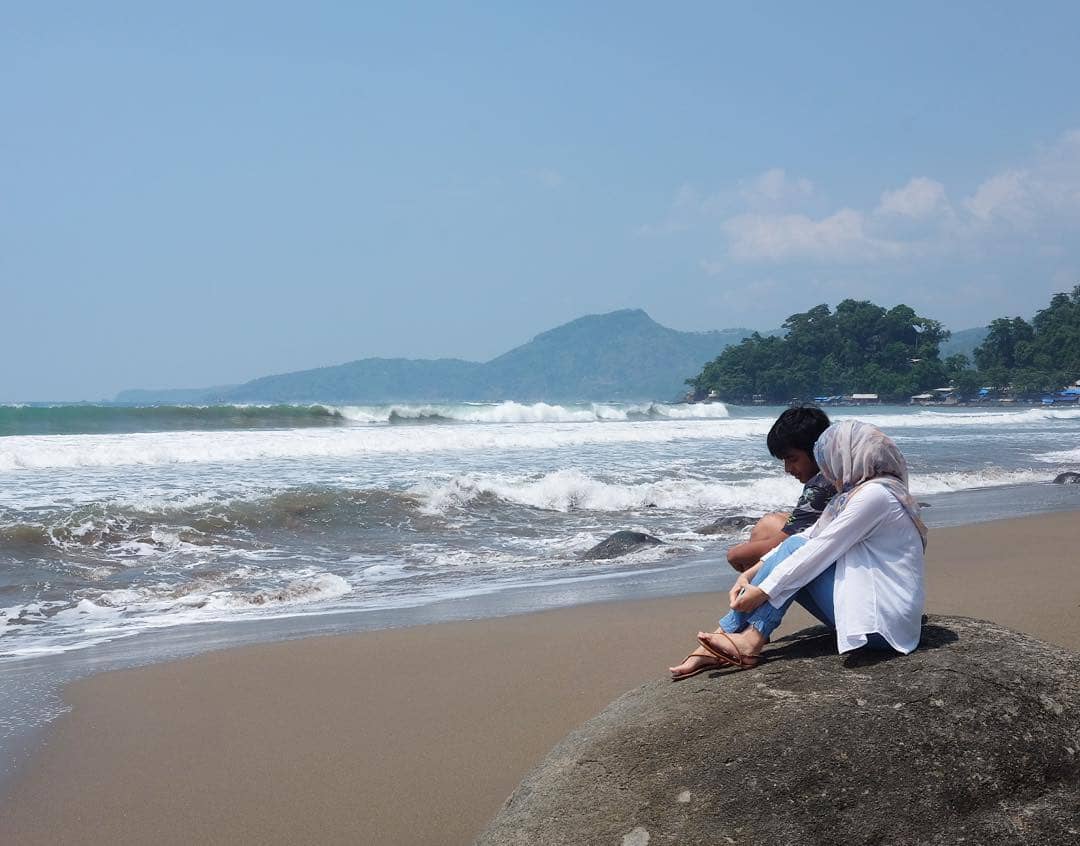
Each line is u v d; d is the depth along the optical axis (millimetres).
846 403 180625
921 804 2918
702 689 3426
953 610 7145
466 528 13109
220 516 12539
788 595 3564
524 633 7207
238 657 6672
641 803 3020
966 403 171250
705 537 12648
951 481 19219
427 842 4027
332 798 4430
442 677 6152
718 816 2936
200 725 5355
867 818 2900
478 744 5039
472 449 23547
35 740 5129
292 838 4059
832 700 3170
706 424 32594
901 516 3549
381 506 13922
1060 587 8133
